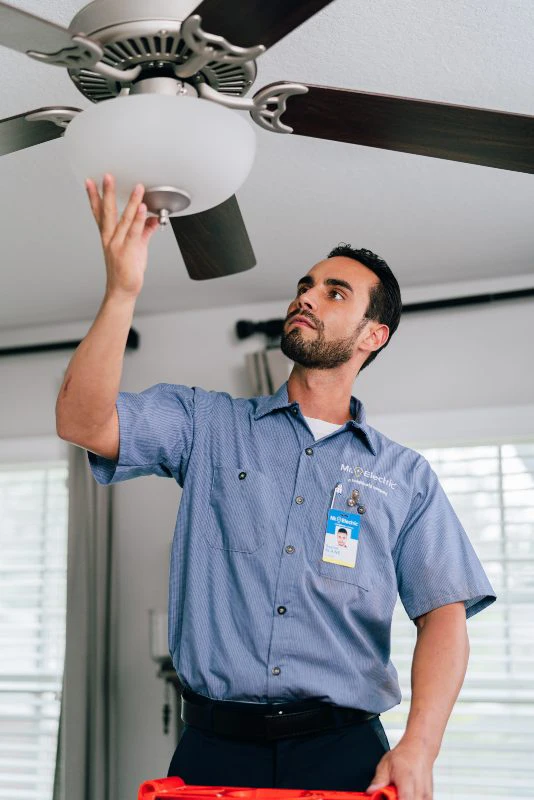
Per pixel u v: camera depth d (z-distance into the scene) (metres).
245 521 1.62
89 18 1.33
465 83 2.32
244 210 3.03
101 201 1.38
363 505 1.69
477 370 3.56
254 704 1.53
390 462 1.78
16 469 4.05
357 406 1.83
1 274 3.52
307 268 3.50
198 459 1.70
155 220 1.42
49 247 3.29
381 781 1.34
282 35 1.28
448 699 1.56
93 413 1.49
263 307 3.86
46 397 4.02
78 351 1.43
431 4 2.01
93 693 3.47
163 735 3.53
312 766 1.51
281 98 1.48
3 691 3.83
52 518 3.98
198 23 1.24
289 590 1.58
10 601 3.93
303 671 1.54
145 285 3.67
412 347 3.65
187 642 1.57
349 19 2.06
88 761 3.39
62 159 2.69
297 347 1.77
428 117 1.56
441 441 3.56
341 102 1.53
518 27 2.10
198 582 1.60
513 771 3.29
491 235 3.23
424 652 1.64
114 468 1.67
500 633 3.44
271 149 2.66
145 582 3.71
